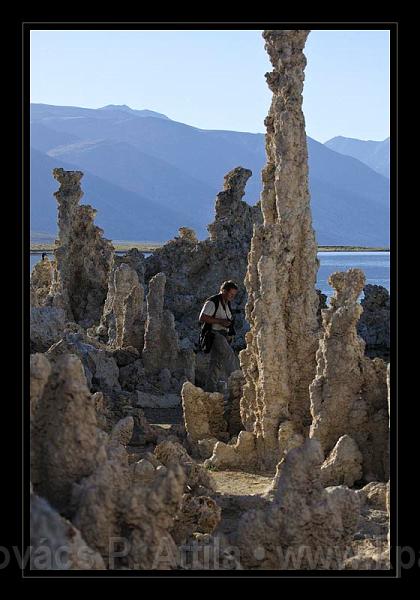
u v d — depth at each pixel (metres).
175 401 17.61
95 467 5.86
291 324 12.30
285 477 6.26
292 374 12.26
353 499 6.36
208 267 26.34
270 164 12.69
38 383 5.91
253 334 12.35
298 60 12.36
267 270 11.95
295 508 6.16
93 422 5.94
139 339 19.84
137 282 20.36
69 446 5.82
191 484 9.41
